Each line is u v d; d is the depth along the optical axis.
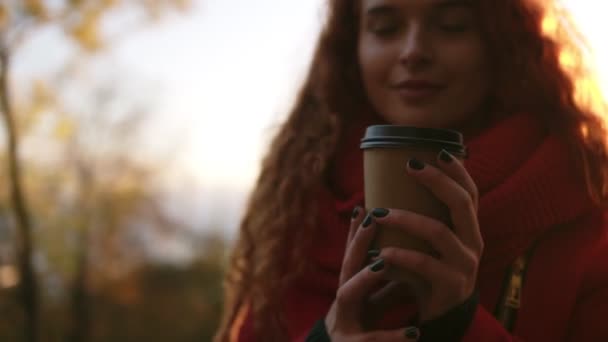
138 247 18.89
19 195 14.55
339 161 1.74
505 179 1.50
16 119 14.38
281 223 1.74
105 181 17.64
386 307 1.37
